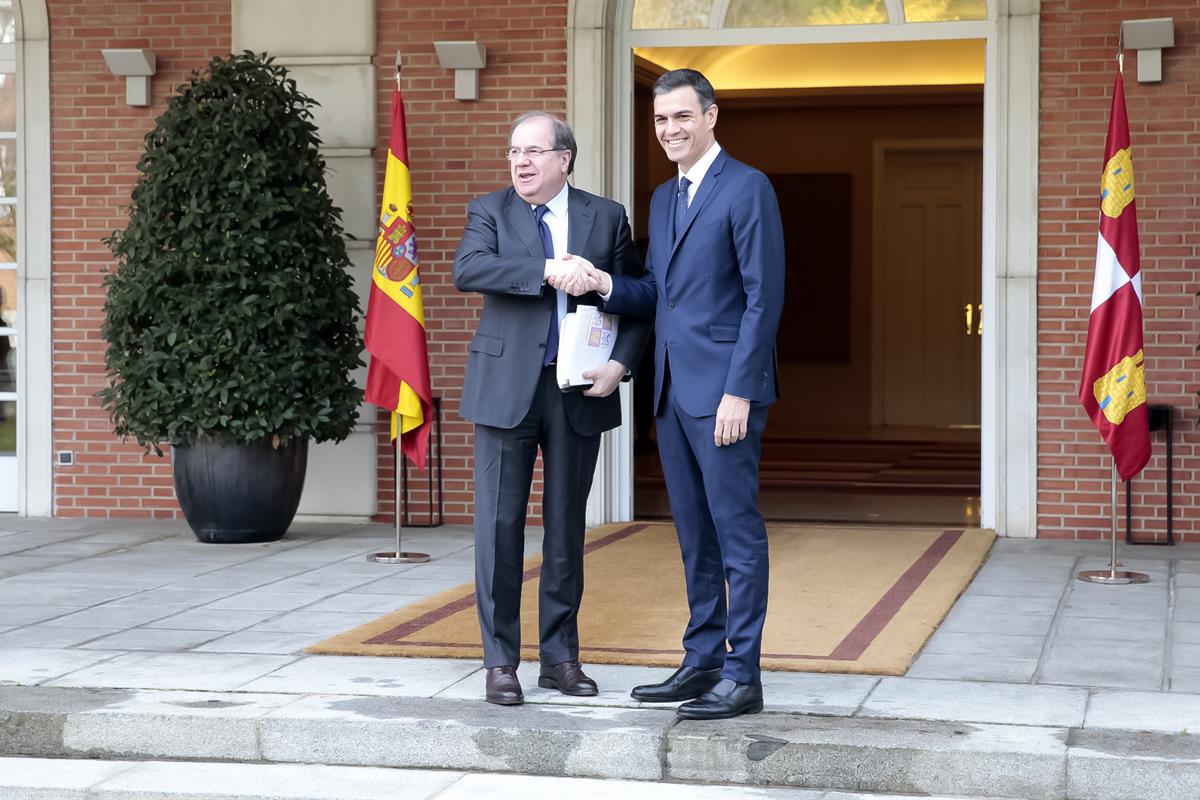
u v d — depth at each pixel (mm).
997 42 7551
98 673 4570
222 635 5160
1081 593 5988
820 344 15672
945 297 15445
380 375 6938
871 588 6031
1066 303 7531
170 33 8297
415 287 6949
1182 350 7395
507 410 4195
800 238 15633
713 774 3836
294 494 7500
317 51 8133
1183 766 3574
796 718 4008
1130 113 7422
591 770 3896
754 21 8016
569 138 4254
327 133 8133
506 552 4246
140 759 4090
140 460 8438
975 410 15422
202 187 7180
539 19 7977
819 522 8289
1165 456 7422
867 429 15336
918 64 14062
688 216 4035
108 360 7367
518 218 4262
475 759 3957
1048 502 7609
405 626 5250
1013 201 7555
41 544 7406
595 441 4348
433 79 8078
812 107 15422
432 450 8156
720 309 4027
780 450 13188
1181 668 4609
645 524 8055
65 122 8383
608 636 5109
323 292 7410
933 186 15438
